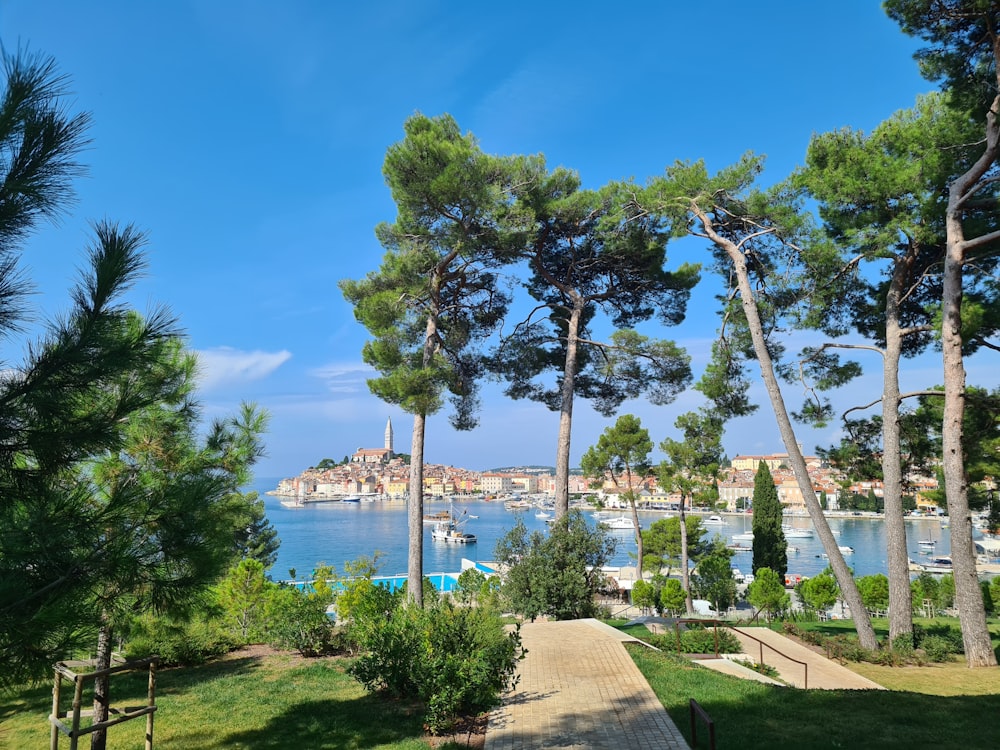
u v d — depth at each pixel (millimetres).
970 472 19953
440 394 18578
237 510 5684
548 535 18203
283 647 13367
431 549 109312
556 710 8617
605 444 38531
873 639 15766
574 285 24938
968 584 14445
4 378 3570
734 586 36656
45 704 9469
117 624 5719
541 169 21750
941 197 16125
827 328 20438
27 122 3320
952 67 13938
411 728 8039
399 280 20359
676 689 9711
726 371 21016
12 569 3383
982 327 17469
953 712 8523
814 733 7551
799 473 17250
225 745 7570
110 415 3961
